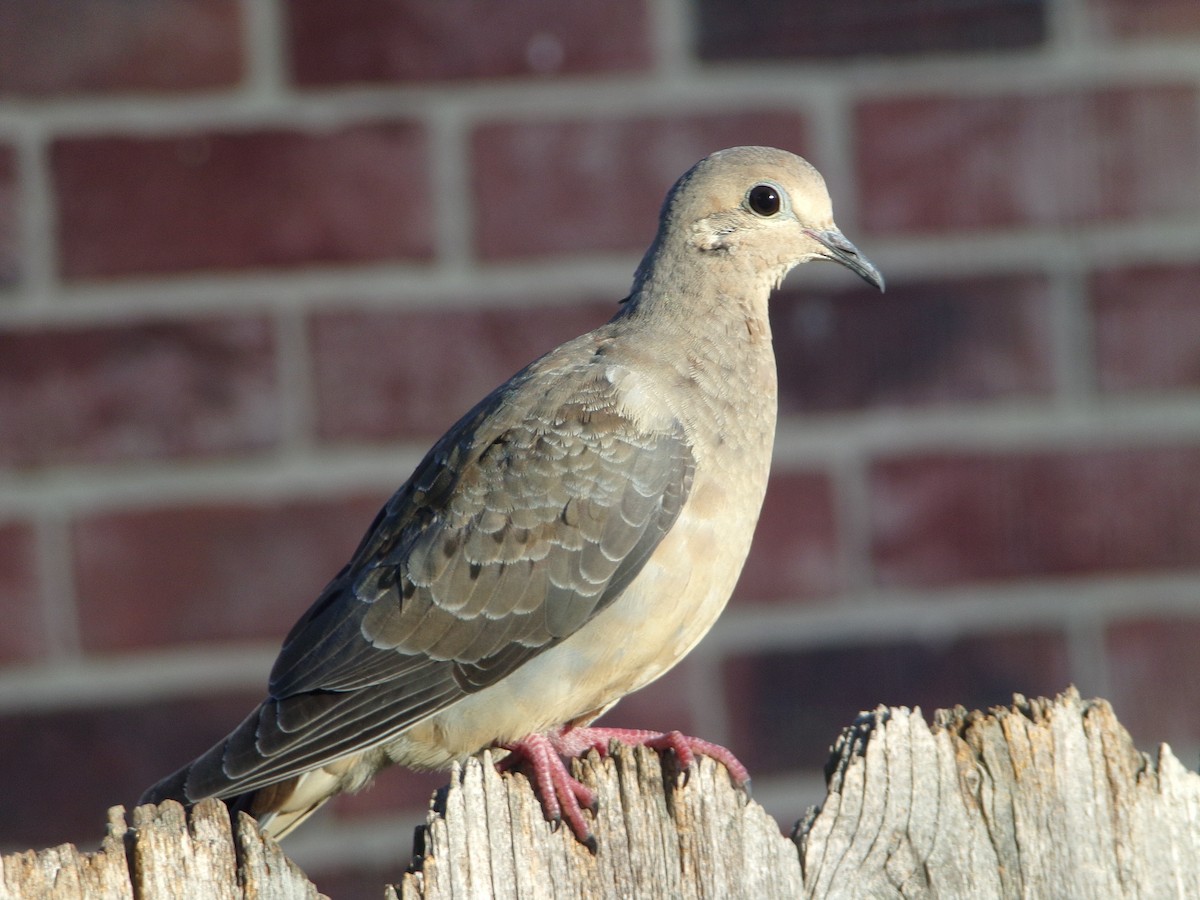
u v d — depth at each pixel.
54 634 9.84
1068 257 10.39
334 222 10.04
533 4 10.12
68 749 9.84
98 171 9.91
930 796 5.17
